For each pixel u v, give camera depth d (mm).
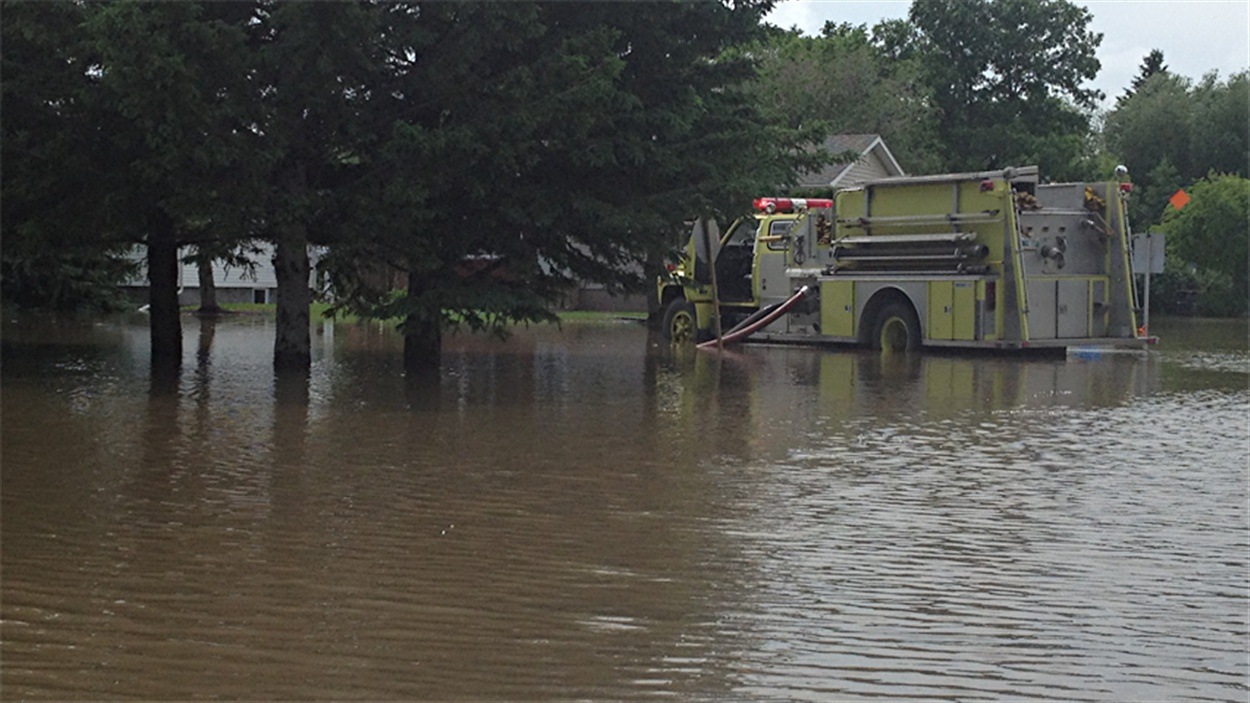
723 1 19766
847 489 10398
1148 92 79688
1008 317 24766
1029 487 10578
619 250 19797
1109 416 15492
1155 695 5715
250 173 17016
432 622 6672
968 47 73375
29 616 6711
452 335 31469
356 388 17500
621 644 6336
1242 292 57625
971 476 11086
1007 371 22016
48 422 13609
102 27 15625
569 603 7031
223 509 9289
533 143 17828
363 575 7559
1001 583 7527
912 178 25750
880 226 26297
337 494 9898
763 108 30281
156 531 8586
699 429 13820
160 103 16125
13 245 19312
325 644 6305
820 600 7145
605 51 17672
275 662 6031
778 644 6363
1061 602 7152
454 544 8344
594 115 17453
